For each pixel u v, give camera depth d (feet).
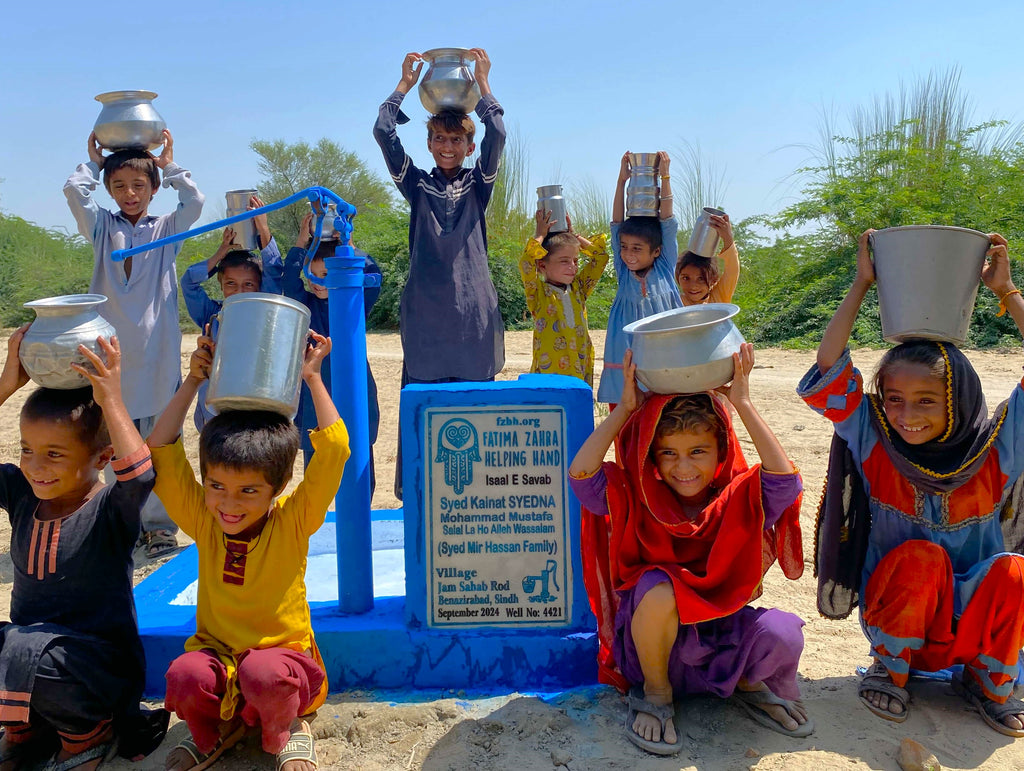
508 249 67.67
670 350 10.29
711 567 10.82
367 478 12.48
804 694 11.82
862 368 40.14
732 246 19.39
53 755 10.59
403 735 10.87
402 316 16.97
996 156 61.21
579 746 10.55
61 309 9.99
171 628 12.17
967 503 11.41
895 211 58.13
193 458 26.20
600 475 11.16
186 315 79.77
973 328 46.55
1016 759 10.28
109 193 17.38
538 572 12.15
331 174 118.21
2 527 20.68
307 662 10.33
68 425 10.16
